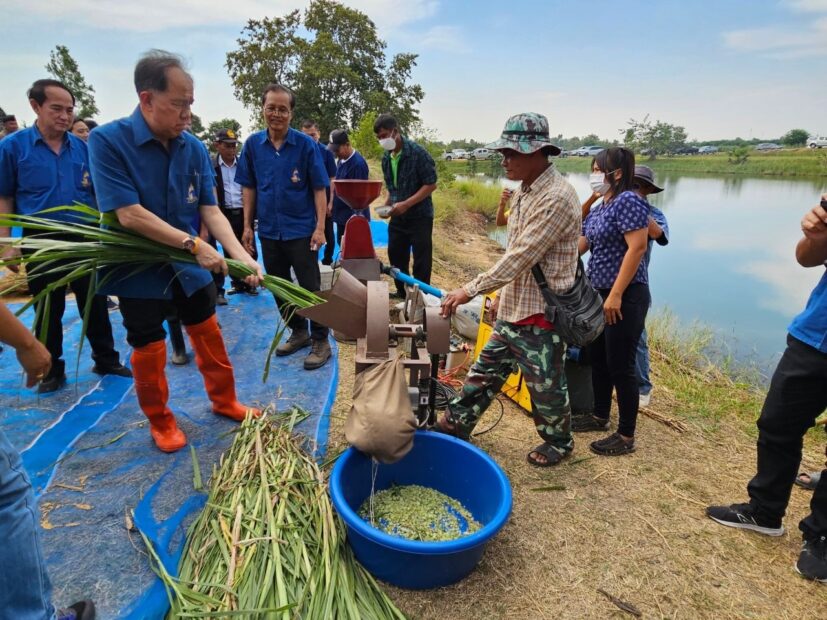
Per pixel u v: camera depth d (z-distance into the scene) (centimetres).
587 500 273
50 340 337
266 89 362
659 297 866
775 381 232
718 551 241
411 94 3628
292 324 418
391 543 187
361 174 612
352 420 219
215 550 208
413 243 538
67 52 3625
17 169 330
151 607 189
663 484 291
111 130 232
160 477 261
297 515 224
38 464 269
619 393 311
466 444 245
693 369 527
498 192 1838
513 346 276
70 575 202
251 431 281
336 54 3159
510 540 241
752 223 1512
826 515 223
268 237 390
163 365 276
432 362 265
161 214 254
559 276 254
